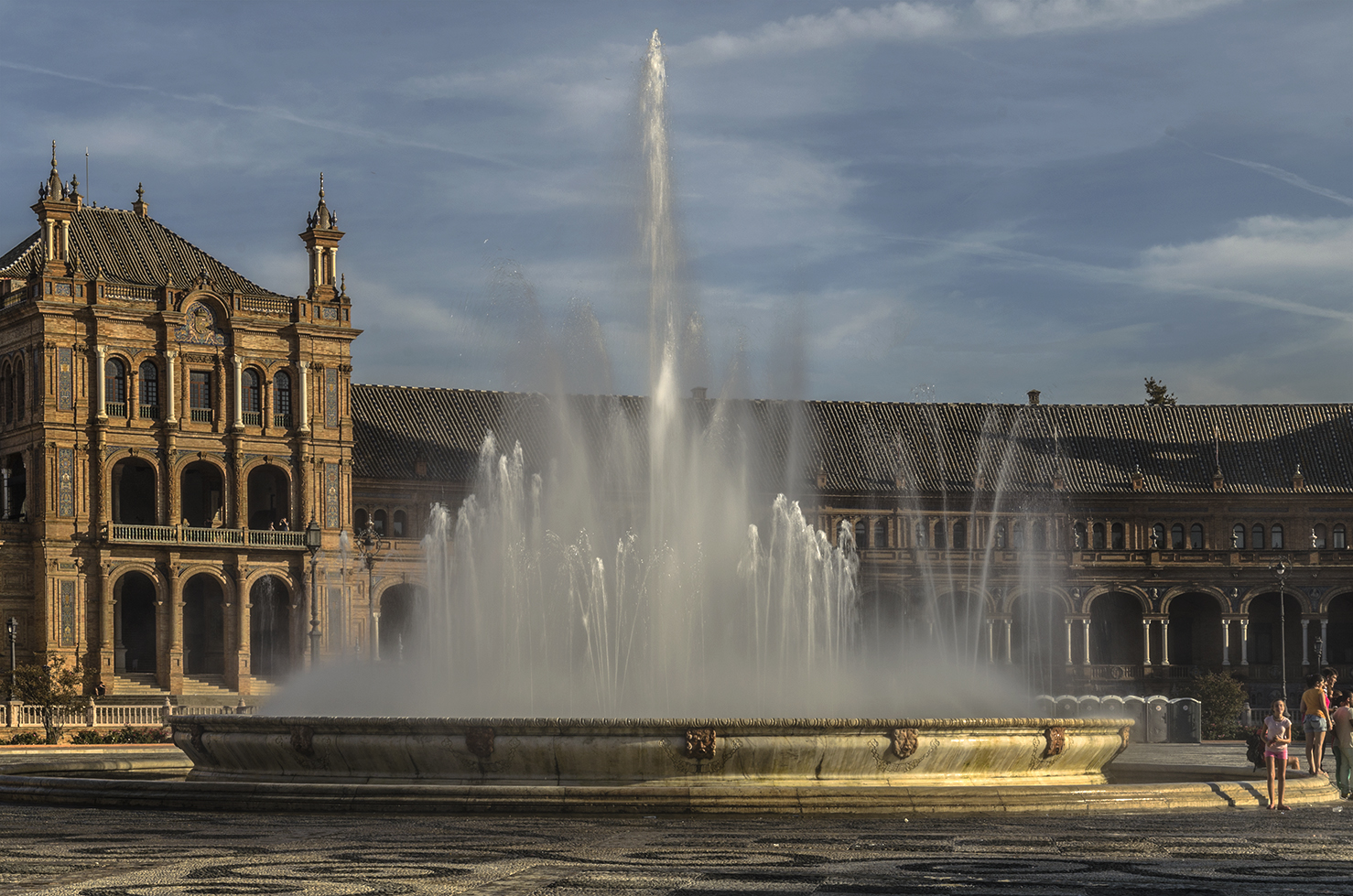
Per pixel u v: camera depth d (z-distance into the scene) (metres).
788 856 26.05
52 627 101.25
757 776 33.31
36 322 103.00
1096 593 127.50
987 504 128.62
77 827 30.52
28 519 102.88
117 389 104.75
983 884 23.09
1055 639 127.81
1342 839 28.91
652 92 53.88
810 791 32.84
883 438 131.50
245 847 27.02
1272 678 124.44
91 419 103.19
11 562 101.50
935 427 133.75
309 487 110.06
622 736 32.84
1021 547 128.75
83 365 103.56
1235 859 25.92
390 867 24.58
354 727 34.12
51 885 22.69
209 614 109.88
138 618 110.06
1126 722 38.09
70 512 102.44
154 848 26.92
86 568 102.56
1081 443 132.88
